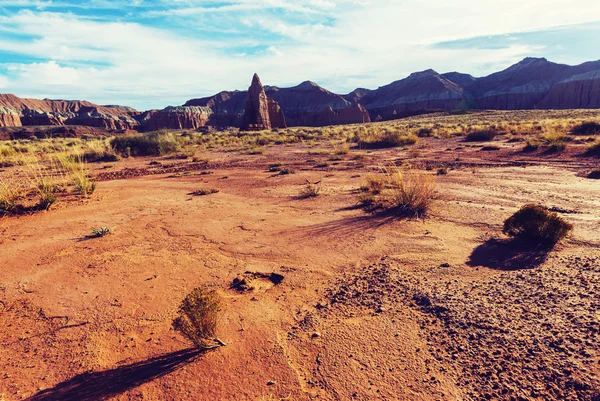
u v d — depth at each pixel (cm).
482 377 278
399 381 284
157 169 1658
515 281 420
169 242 627
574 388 254
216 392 285
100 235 671
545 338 309
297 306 409
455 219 680
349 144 2602
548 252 497
